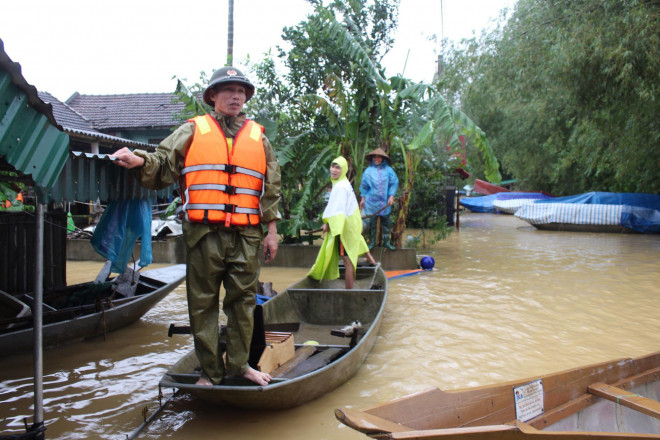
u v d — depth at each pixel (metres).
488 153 9.07
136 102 19.39
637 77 11.66
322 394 3.79
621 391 3.22
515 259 10.83
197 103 9.18
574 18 11.88
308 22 10.77
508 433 2.22
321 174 10.46
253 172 3.22
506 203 24.53
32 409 3.63
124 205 4.56
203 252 3.15
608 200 17.95
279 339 3.96
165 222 11.32
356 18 11.61
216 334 3.29
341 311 5.67
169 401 3.77
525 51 13.38
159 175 3.16
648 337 5.31
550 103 16.89
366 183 9.53
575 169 22.22
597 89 12.75
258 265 3.33
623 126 14.08
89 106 19.31
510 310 6.36
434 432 2.10
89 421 3.47
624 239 15.17
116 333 5.50
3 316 5.21
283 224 10.09
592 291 7.50
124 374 4.32
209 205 3.11
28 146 2.55
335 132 10.56
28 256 6.15
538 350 4.88
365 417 2.19
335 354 4.10
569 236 16.09
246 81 3.20
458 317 6.02
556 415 3.06
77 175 3.38
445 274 8.96
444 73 15.88
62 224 6.53
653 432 3.62
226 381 3.39
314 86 11.56
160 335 5.44
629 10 11.10
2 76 2.35
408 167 10.09
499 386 2.83
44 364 4.53
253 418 3.50
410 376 4.23
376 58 12.12
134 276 6.21
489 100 16.75
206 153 3.13
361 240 6.74
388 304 6.68
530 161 22.86
